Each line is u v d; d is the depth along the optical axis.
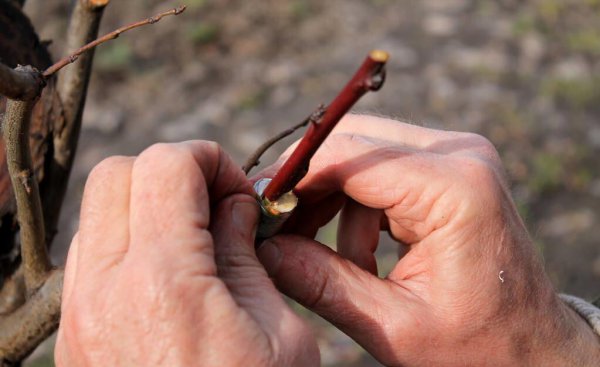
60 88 0.55
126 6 2.10
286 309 0.40
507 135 1.70
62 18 1.95
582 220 1.53
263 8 2.11
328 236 1.45
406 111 1.73
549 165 1.64
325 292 0.47
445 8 2.11
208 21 2.07
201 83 1.90
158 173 0.39
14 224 0.52
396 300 0.47
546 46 1.99
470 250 0.46
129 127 1.78
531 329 0.48
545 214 1.55
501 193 0.47
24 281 0.52
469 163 0.47
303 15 2.09
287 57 1.97
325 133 0.39
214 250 0.42
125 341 0.37
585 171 1.64
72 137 0.56
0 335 0.51
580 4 2.16
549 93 1.83
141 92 1.88
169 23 2.06
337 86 1.85
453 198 0.46
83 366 0.38
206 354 0.37
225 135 1.74
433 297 0.47
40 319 0.49
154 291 0.37
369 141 0.48
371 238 0.52
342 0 2.15
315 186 0.49
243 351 0.37
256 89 1.86
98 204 0.40
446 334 0.47
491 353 0.48
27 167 0.44
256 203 0.44
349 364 1.24
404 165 0.47
